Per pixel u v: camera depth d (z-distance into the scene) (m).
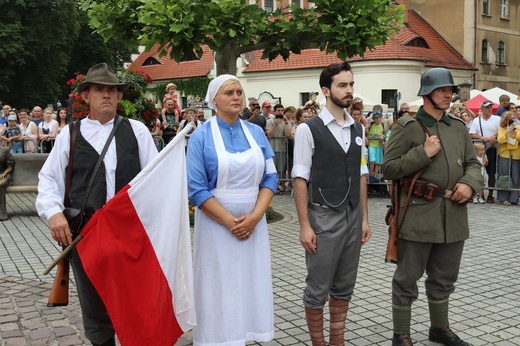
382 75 27.08
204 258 3.29
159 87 35.25
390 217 4.07
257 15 7.09
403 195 3.91
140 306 3.13
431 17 34.34
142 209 3.18
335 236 3.57
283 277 5.83
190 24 6.81
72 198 3.29
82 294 3.32
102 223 3.13
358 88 27.56
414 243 3.87
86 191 3.26
